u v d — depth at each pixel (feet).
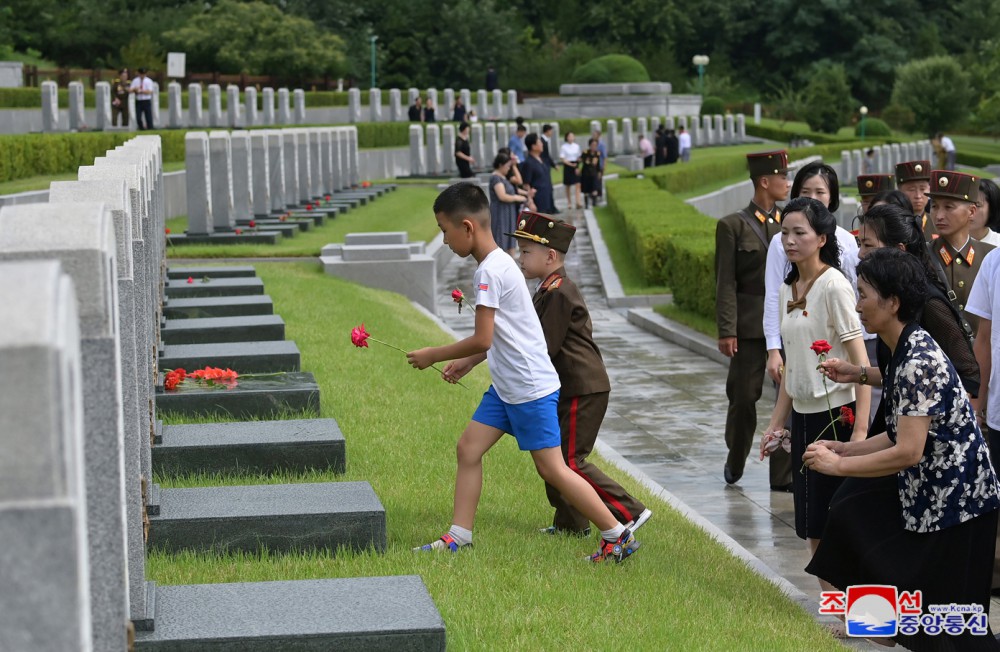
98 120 118.62
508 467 26.50
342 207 85.20
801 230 20.25
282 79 184.85
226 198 65.00
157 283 34.73
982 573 16.71
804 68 284.61
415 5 230.27
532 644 15.57
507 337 19.26
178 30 180.86
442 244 75.41
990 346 20.45
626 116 210.79
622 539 19.85
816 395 20.40
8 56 166.30
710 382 42.45
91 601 10.64
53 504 7.17
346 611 15.42
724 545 22.77
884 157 187.73
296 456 23.62
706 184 134.41
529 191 78.74
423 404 31.42
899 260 16.65
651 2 275.39
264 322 36.42
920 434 16.37
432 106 152.87
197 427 24.81
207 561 18.67
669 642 16.06
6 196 52.29
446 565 18.66
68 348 7.47
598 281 71.15
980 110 248.73
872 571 17.02
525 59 245.86
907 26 288.51
